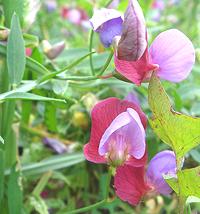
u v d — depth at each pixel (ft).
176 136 0.45
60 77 0.56
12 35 0.53
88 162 0.77
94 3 0.88
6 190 0.62
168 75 0.49
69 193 0.76
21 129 0.75
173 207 0.72
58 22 1.15
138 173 0.49
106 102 0.47
